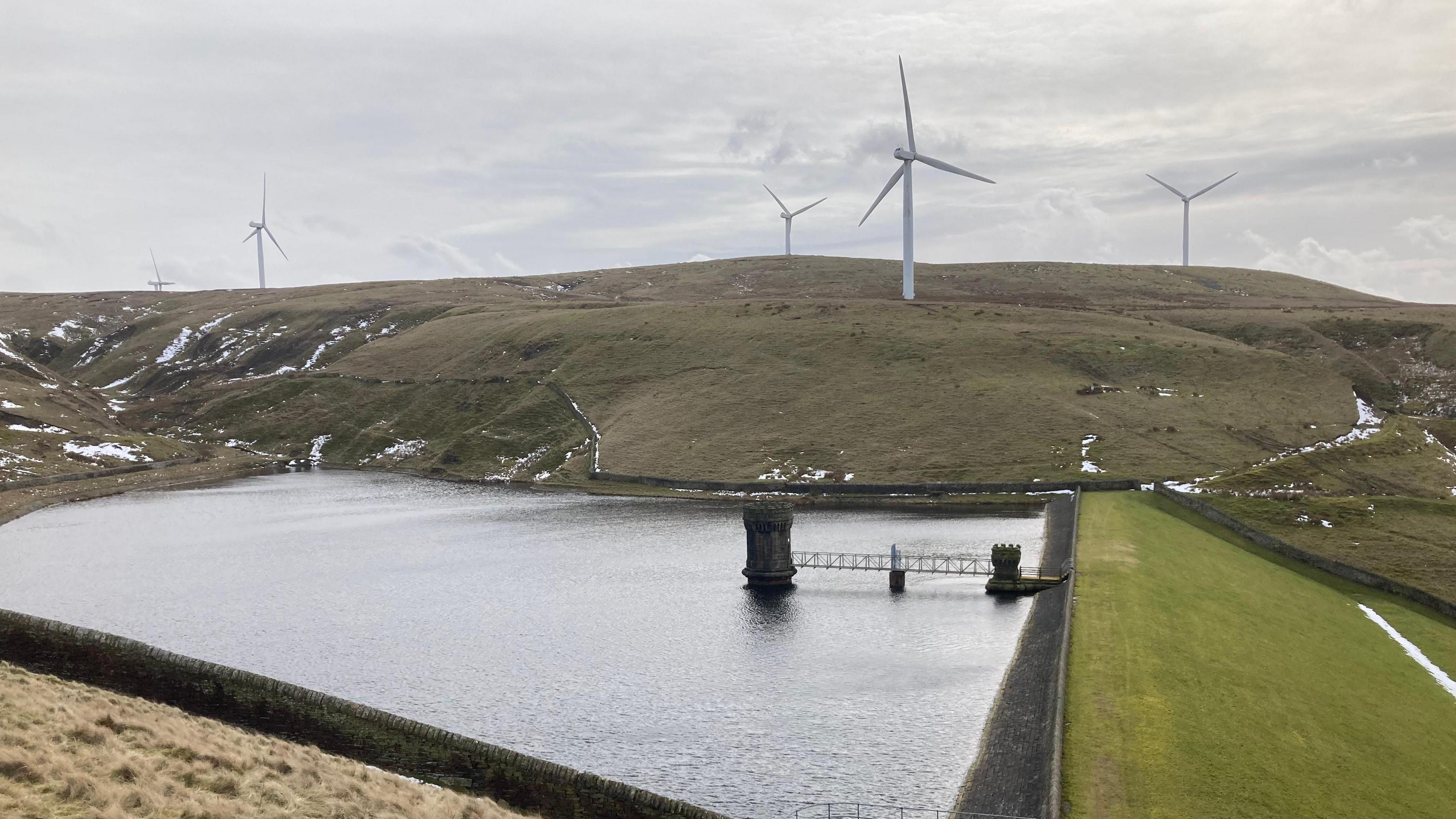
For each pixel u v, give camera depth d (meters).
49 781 29.91
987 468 136.62
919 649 69.62
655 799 38.78
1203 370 173.62
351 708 43.94
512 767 40.94
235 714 45.56
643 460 156.00
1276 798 42.47
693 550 107.19
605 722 57.00
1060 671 55.69
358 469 183.25
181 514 137.00
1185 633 65.00
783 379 178.75
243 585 94.06
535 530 120.81
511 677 65.69
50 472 161.50
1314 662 63.28
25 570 101.56
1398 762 49.41
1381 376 178.62
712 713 58.28
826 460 146.12
